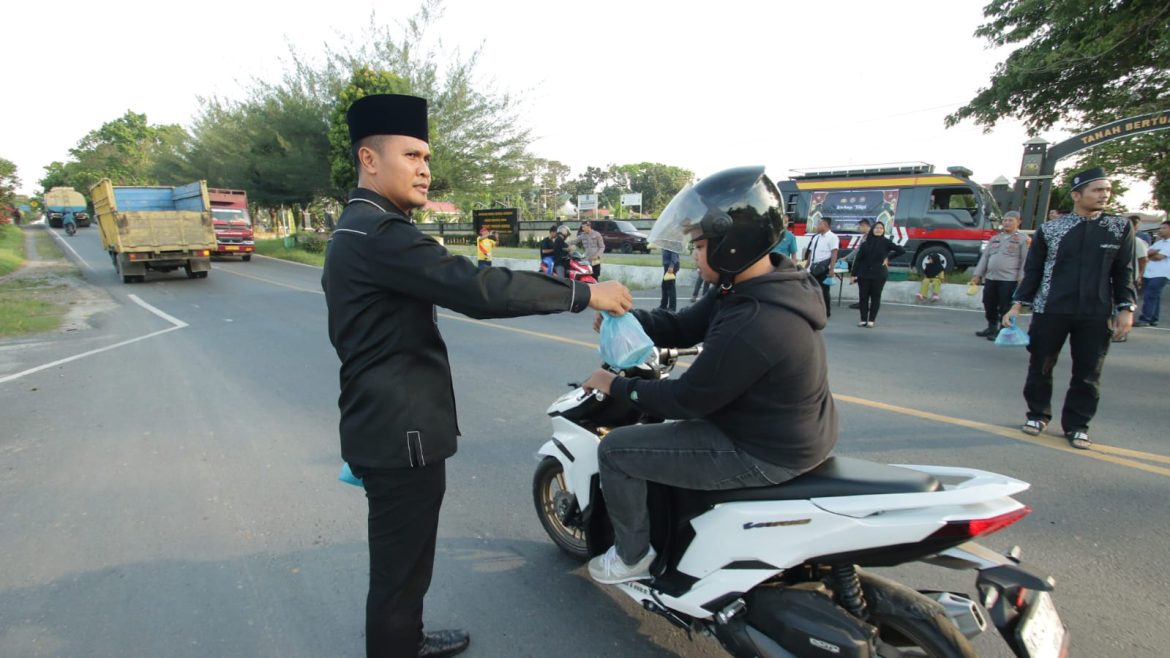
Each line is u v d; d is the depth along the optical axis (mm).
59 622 2754
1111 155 18641
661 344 2656
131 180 69875
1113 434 4691
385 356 1960
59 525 3590
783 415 1964
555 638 2633
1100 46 14461
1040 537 3248
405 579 2148
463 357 7551
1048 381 4621
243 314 11438
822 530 1923
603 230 28281
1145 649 2459
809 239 11227
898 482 1926
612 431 2424
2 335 9641
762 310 1887
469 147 26891
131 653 2559
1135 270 4266
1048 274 4445
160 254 17250
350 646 2600
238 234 24625
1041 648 1745
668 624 2723
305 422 5289
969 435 4684
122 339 9266
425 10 25766
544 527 3271
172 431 5121
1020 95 18062
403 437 1981
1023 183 14641
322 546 3352
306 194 29188
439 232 35750
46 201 54781
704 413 2006
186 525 3582
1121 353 7375
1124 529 3314
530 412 5418
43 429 5230
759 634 2047
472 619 2756
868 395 5758
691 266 16125
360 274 1911
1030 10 16312
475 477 4145
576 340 8609
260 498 3898
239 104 29469
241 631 2695
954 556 1898
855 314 11031
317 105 26797
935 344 8211
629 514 2375
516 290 1929
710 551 2178
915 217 15242
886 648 1988
